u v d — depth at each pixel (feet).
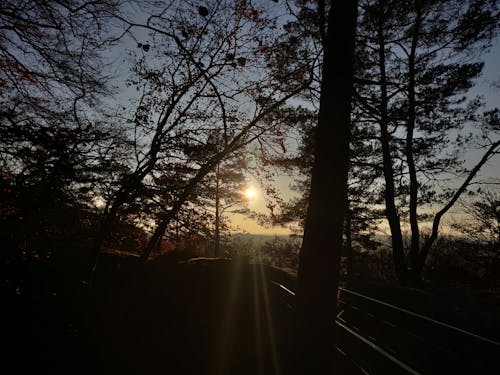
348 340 21.59
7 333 18.35
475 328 22.62
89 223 27.02
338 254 16.57
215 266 36.91
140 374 19.06
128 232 31.37
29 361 17.49
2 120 21.58
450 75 45.50
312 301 16.22
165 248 48.83
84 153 23.93
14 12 28.55
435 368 17.83
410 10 40.63
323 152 17.03
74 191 23.11
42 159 21.12
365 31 41.75
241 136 32.91
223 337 24.43
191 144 29.91
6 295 19.89
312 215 16.88
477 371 16.84
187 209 32.45
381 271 92.99
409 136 53.57
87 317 23.34
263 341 23.07
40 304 21.08
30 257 21.79
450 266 73.56
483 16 42.96
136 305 29.32
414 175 54.54
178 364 20.58
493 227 72.18
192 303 30.58
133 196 29.19
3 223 19.80
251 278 34.24
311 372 15.49
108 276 34.53
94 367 18.70
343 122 17.08
